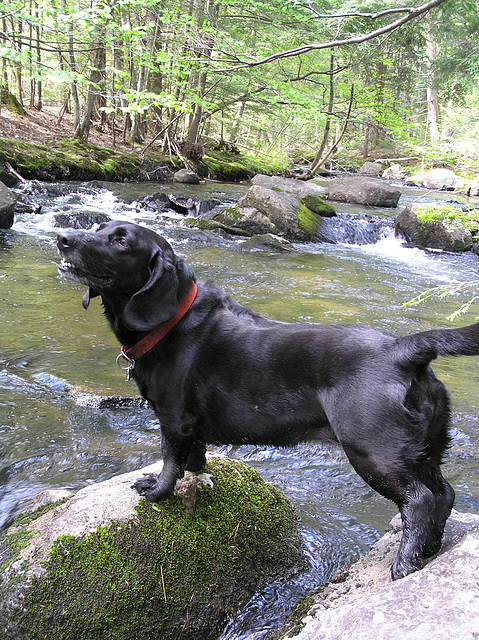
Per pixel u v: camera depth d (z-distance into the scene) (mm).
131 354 2621
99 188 16312
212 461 3201
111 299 2682
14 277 8125
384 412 2270
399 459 2254
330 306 8219
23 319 6465
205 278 9242
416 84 19656
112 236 2561
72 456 3867
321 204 15352
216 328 2602
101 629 2391
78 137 18969
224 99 23031
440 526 2396
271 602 2725
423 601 1933
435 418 2363
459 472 3953
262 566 2865
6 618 2371
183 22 9680
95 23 8406
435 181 25734
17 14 7969
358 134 17484
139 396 4715
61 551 2486
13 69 20125
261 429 2555
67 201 14312
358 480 3873
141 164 19609
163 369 2600
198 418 2652
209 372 2572
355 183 19828
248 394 2527
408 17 5301
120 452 3969
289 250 12320
